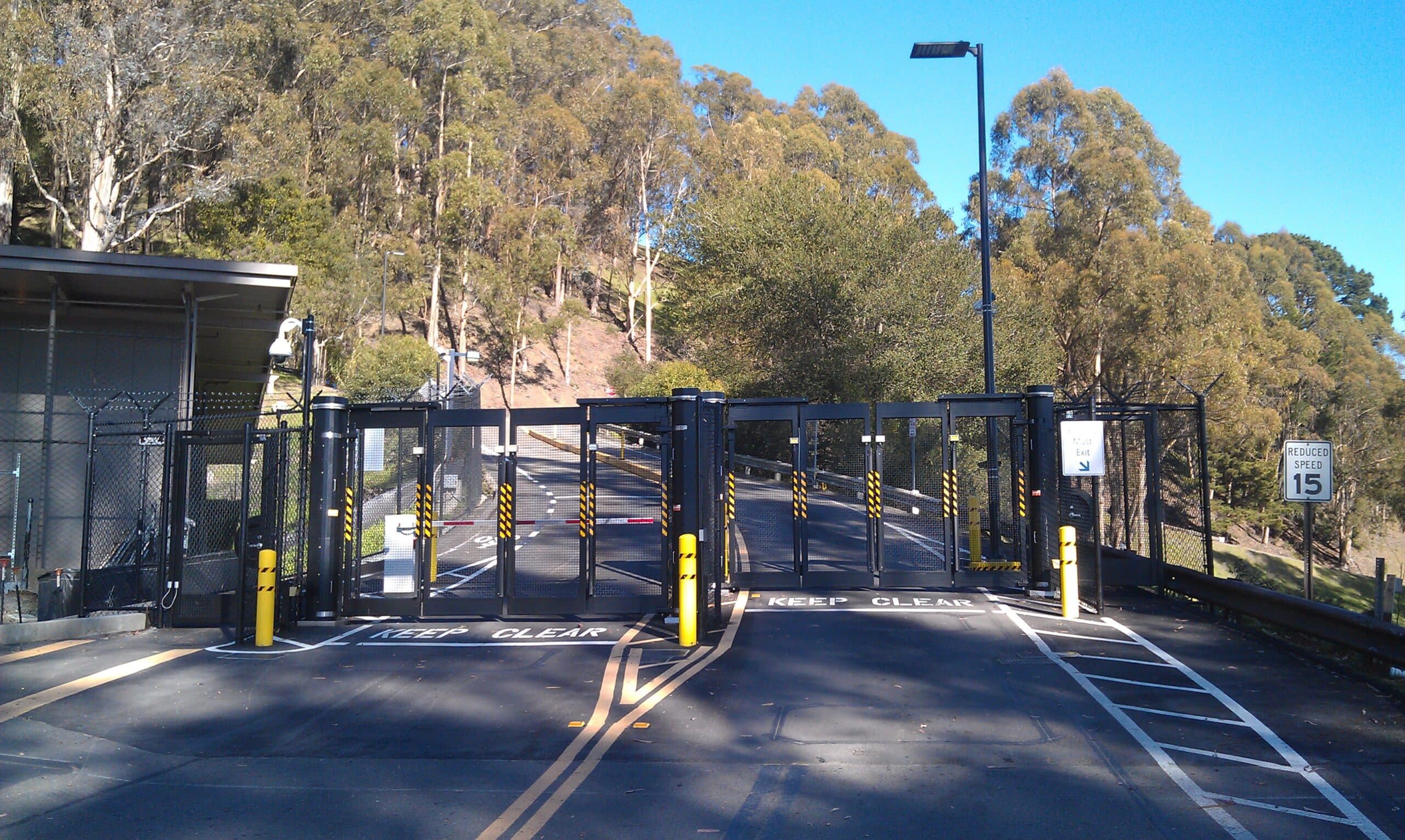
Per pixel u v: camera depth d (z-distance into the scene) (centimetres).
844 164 6259
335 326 4278
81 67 3272
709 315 3703
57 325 1770
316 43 4938
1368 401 4991
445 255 5506
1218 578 1176
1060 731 723
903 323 3294
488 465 2481
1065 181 5112
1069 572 1157
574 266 7319
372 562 1609
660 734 739
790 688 862
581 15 8681
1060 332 4038
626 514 1501
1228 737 704
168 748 729
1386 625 862
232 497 1981
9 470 1711
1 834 552
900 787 611
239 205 4181
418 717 807
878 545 1334
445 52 5753
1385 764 644
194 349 1683
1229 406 3656
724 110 9006
